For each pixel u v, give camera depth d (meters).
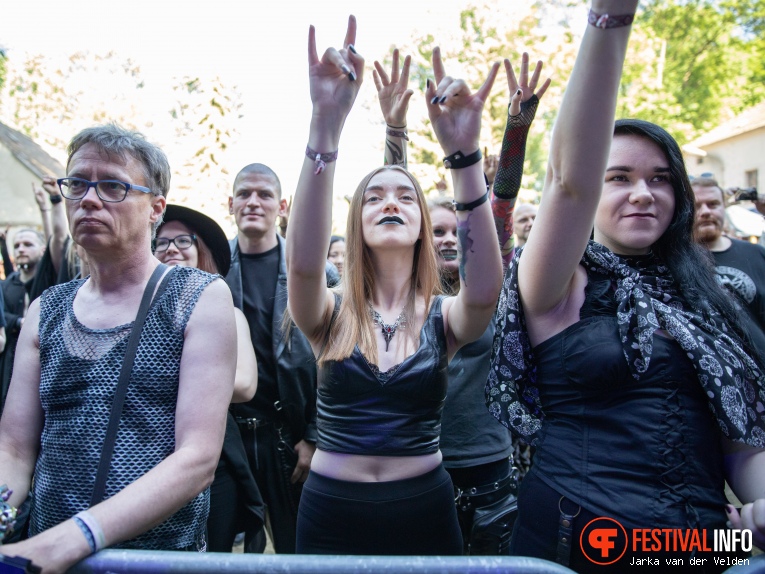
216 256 3.03
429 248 2.17
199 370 1.60
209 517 2.74
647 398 1.52
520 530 1.66
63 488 1.54
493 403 1.71
